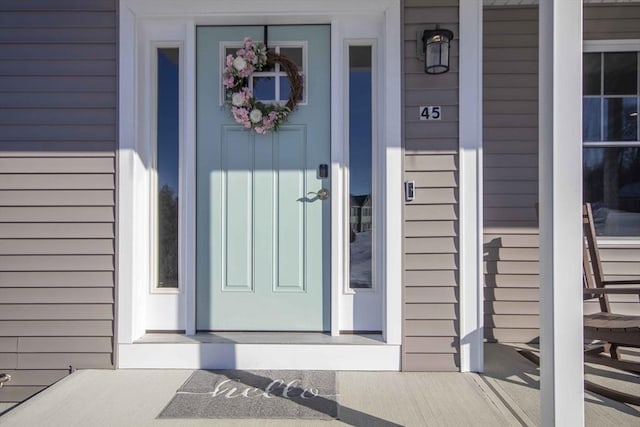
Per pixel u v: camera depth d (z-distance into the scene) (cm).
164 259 300
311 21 294
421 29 280
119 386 254
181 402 234
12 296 282
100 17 284
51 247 282
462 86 279
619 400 237
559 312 176
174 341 279
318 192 295
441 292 278
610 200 352
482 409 227
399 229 279
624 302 345
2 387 280
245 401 235
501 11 345
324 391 247
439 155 280
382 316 291
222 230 297
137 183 288
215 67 298
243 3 284
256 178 298
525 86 346
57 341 281
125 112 283
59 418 219
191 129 294
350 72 301
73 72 283
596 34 346
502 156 347
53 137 283
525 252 345
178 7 285
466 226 278
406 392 246
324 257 296
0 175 282
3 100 283
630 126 351
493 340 345
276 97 299
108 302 281
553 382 176
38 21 283
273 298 297
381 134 290
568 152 176
